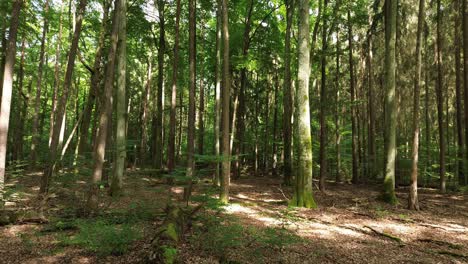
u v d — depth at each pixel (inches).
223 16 449.1
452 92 981.8
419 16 446.6
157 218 316.8
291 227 320.2
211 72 908.0
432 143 866.1
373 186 730.8
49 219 299.4
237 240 245.4
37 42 919.7
